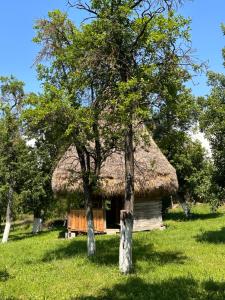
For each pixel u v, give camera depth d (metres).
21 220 51.00
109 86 15.04
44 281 13.65
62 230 33.34
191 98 15.05
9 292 12.49
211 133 18.12
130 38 14.59
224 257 16.17
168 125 15.02
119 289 12.12
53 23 17.45
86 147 18.27
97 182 18.06
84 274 14.23
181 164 34.06
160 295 11.27
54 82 16.98
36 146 31.05
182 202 35.75
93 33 14.47
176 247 18.97
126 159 14.77
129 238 14.31
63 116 15.34
